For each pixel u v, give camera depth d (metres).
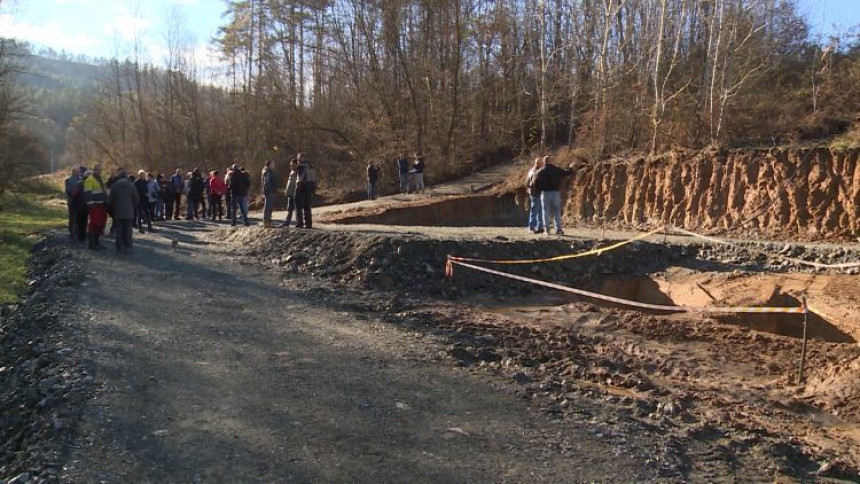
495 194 27.09
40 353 7.58
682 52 31.81
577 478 5.21
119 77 54.34
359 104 38.06
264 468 5.11
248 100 42.44
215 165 45.12
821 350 10.38
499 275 14.36
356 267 13.45
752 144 21.88
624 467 5.46
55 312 9.30
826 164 19.09
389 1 35.12
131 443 5.39
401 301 12.19
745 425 6.93
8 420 6.11
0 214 26.39
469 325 10.99
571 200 25.45
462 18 35.84
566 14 37.41
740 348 10.67
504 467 5.35
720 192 21.03
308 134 39.34
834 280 13.35
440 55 36.75
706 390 8.48
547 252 15.34
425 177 33.28
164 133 48.28
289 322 9.75
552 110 35.34
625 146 26.89
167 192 22.66
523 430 6.15
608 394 7.60
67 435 5.44
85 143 60.12
